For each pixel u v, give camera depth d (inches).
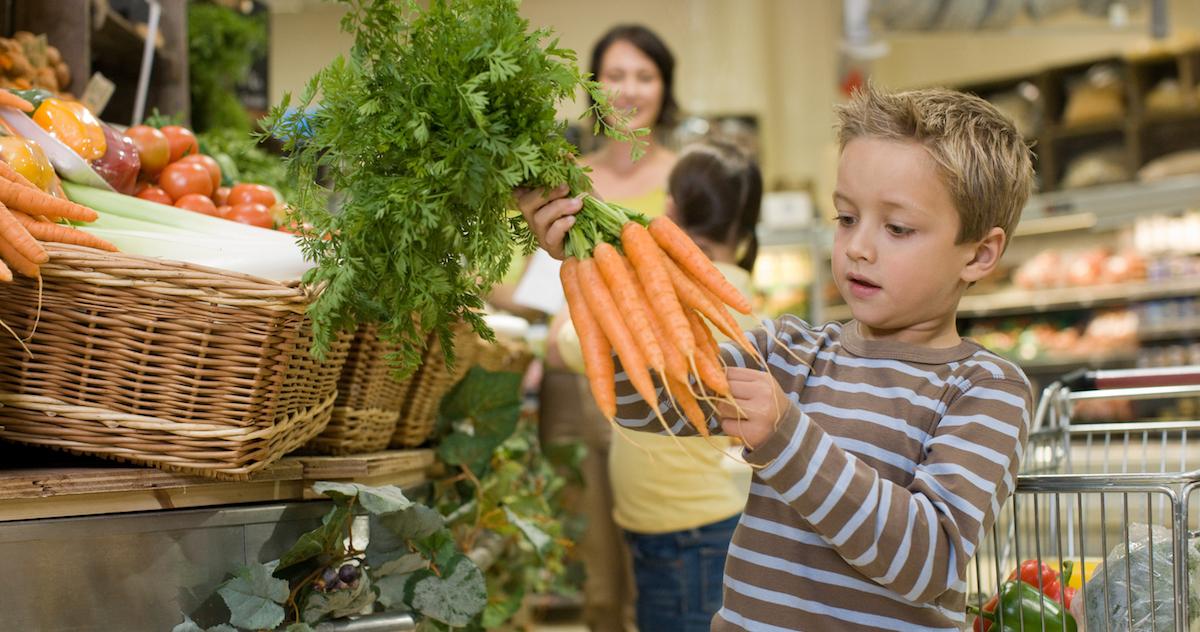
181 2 121.0
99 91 101.8
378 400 76.2
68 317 56.9
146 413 57.4
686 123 220.2
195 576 58.3
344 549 64.1
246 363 57.0
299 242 56.6
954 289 56.2
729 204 101.7
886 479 51.9
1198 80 274.4
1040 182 281.3
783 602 54.6
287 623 59.9
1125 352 240.4
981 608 62.4
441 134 52.1
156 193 78.8
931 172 52.9
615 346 50.1
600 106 54.5
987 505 50.9
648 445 101.0
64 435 58.2
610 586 135.9
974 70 326.6
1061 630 62.0
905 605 52.8
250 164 107.9
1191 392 76.4
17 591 52.8
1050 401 81.0
